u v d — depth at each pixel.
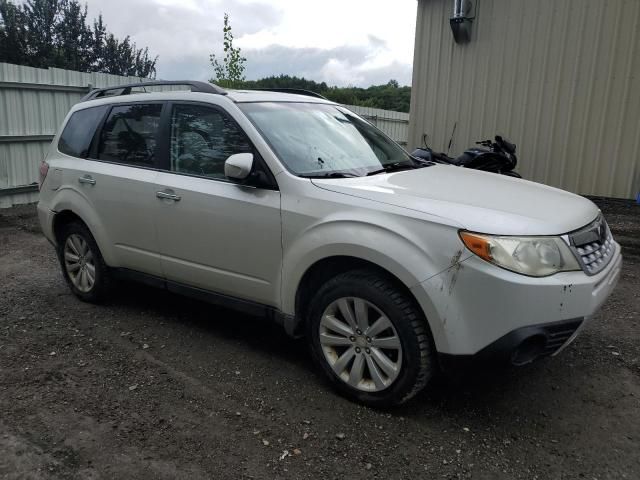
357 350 3.23
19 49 26.11
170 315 4.71
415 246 2.92
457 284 2.82
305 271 3.34
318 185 3.36
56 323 4.50
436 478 2.65
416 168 4.10
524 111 8.92
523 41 8.73
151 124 4.29
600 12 7.99
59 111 10.35
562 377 3.65
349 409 3.23
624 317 4.66
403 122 20.70
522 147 9.04
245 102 3.89
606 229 3.56
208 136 3.89
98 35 30.44
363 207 3.13
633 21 7.75
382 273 3.10
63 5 28.95
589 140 8.41
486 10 9.01
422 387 3.07
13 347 4.03
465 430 3.04
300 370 3.72
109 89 4.91
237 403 3.29
